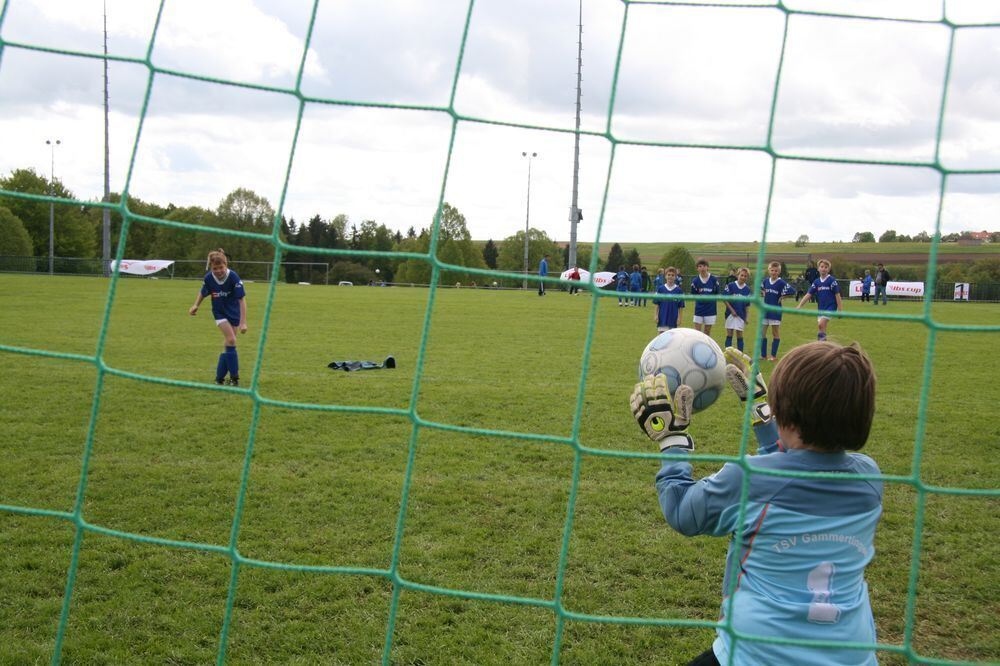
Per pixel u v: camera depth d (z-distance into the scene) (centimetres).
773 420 225
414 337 1460
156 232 4931
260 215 5175
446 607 347
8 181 4794
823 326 1299
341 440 616
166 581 364
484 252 6612
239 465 542
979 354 1364
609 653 313
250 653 308
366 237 7212
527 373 1016
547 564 392
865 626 186
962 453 630
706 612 348
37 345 1186
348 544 409
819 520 184
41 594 348
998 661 315
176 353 1143
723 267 3750
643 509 470
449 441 621
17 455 554
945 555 412
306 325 1673
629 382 955
